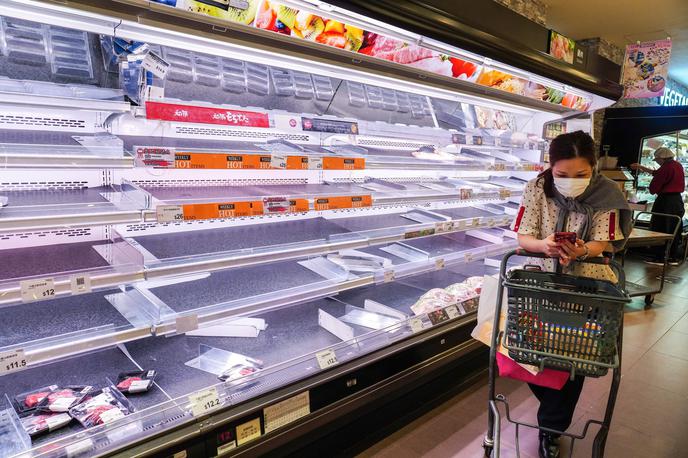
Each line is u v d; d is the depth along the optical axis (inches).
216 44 73.2
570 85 126.8
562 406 87.6
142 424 57.7
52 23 61.6
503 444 96.0
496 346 80.6
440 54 93.7
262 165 74.9
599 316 64.2
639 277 253.6
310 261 96.3
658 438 102.3
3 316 62.6
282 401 70.5
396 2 73.0
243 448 66.5
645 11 243.4
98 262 62.3
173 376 68.7
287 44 74.9
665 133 325.1
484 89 114.9
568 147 73.6
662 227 292.5
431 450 92.9
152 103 68.2
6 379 64.6
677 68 392.2
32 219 53.1
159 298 73.0
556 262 85.8
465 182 132.7
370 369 84.5
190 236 83.2
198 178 88.4
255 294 76.5
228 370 70.2
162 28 63.5
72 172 73.2
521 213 87.4
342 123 97.0
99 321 62.3
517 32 106.4
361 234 92.9
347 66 86.4
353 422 89.7
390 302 106.3
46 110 67.7
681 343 159.5
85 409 57.2
